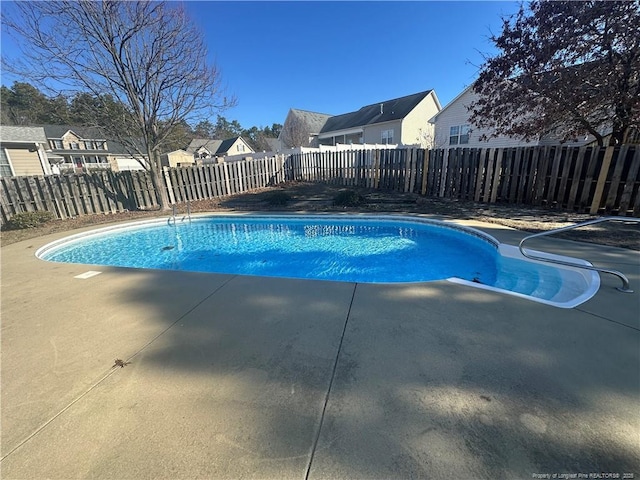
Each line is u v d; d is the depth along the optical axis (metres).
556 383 1.84
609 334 2.34
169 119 9.76
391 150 11.25
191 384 1.95
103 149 39.09
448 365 2.04
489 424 1.56
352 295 3.21
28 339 2.58
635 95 6.84
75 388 1.95
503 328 2.47
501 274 4.68
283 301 3.13
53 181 8.98
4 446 1.54
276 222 8.89
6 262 5.02
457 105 17.47
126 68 8.70
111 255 6.74
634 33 6.39
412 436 1.51
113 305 3.19
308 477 1.33
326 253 6.49
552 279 4.03
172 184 11.40
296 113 34.41
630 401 1.69
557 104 7.61
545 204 7.56
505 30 8.26
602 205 6.59
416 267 5.52
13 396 1.89
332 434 1.54
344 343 2.34
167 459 1.44
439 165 9.76
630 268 3.66
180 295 3.38
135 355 2.29
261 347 2.33
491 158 8.35
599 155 6.47
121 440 1.55
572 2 6.98
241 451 1.46
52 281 3.96
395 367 2.04
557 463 1.36
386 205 9.30
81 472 1.39
